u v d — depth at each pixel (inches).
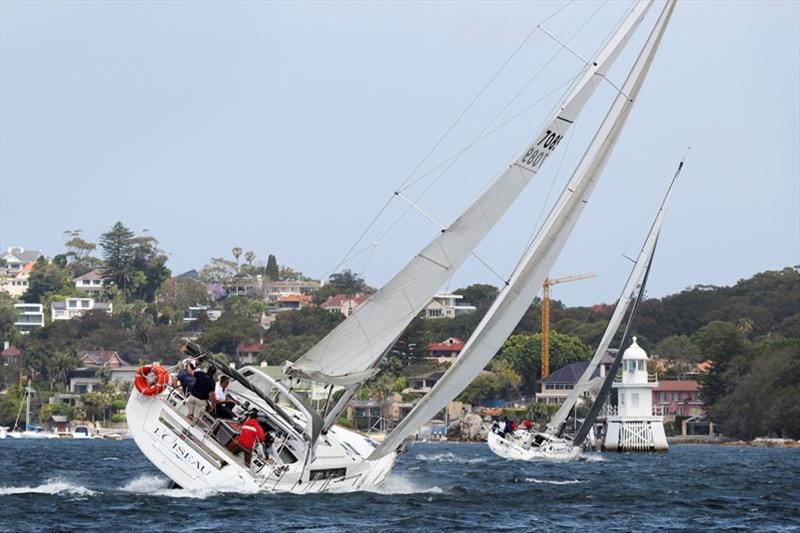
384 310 5068.9
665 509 5408.5
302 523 4261.8
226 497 4813.0
